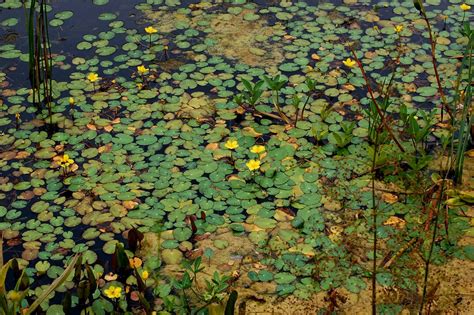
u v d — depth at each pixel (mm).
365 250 3217
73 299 3006
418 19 5027
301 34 4891
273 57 4652
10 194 3584
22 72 4551
